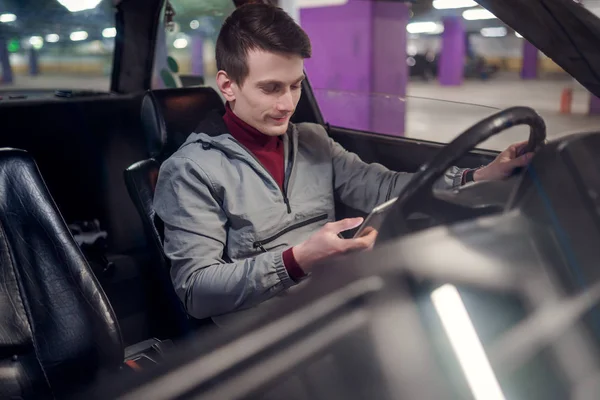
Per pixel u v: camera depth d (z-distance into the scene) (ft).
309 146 5.08
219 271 4.00
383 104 5.98
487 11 4.04
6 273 3.73
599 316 2.62
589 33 3.50
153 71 9.19
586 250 2.82
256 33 4.11
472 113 5.08
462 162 3.69
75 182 8.24
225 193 4.41
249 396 2.22
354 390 2.28
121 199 8.57
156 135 5.70
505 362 2.42
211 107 6.05
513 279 2.69
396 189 5.11
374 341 2.43
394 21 22.07
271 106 4.32
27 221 3.90
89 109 8.44
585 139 3.23
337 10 21.85
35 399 3.57
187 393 2.26
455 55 49.32
